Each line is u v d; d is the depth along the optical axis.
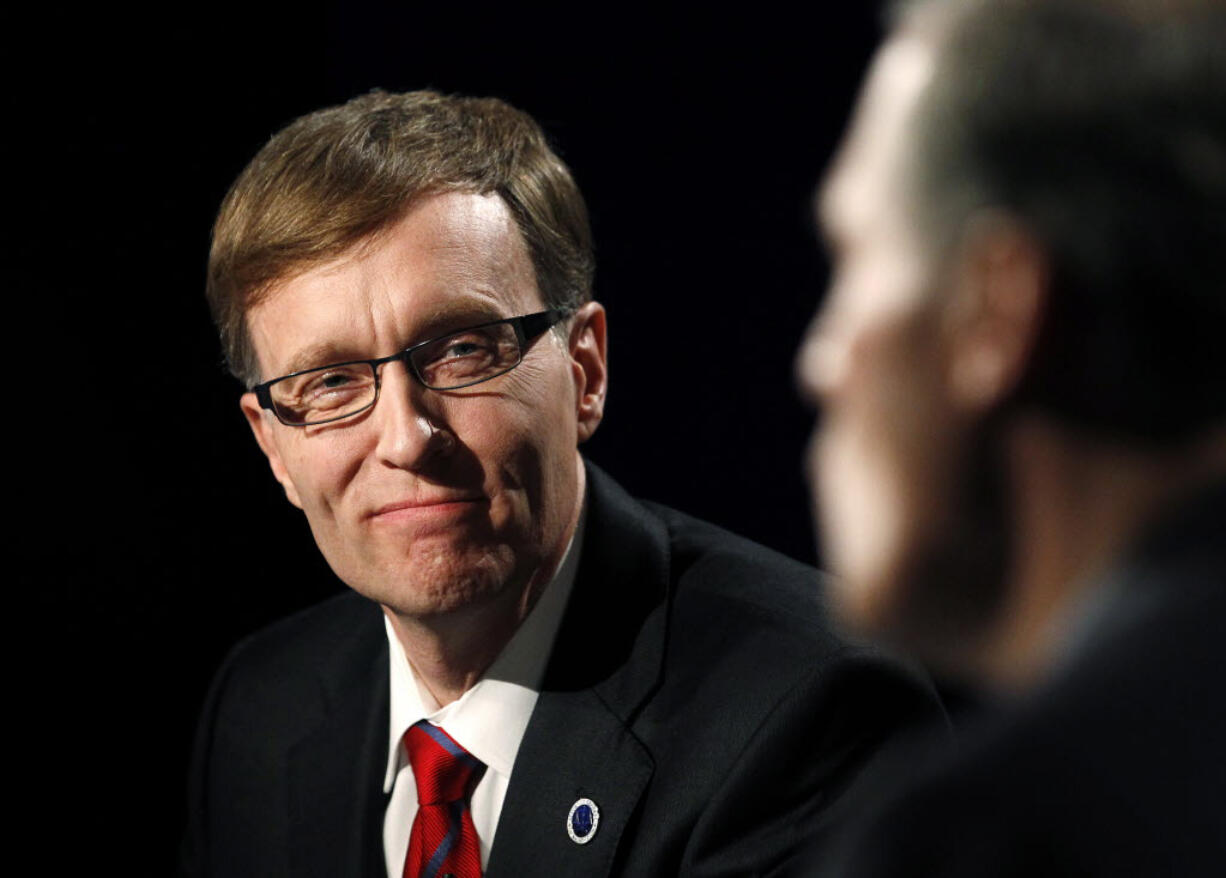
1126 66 1.63
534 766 4.33
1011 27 1.70
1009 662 1.84
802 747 4.12
